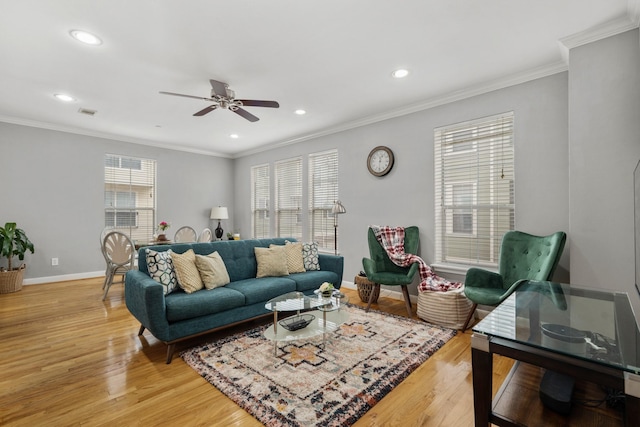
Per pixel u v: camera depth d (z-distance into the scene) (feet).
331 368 7.27
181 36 7.95
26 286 15.19
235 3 6.70
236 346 8.49
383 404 5.99
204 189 22.07
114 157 18.28
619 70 7.61
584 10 7.06
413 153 13.11
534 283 7.16
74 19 7.20
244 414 5.70
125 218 18.62
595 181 7.88
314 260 12.83
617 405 4.39
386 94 11.88
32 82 10.68
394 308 12.21
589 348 3.79
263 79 10.52
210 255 10.38
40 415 5.66
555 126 9.65
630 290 7.42
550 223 9.75
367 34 7.95
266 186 21.08
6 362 7.67
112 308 11.93
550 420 4.18
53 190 16.12
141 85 10.95
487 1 6.73
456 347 8.59
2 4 6.61
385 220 14.07
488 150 11.28
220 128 16.44
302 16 7.20
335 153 16.61
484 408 4.18
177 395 6.29
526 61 9.41
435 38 8.16
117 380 6.86
